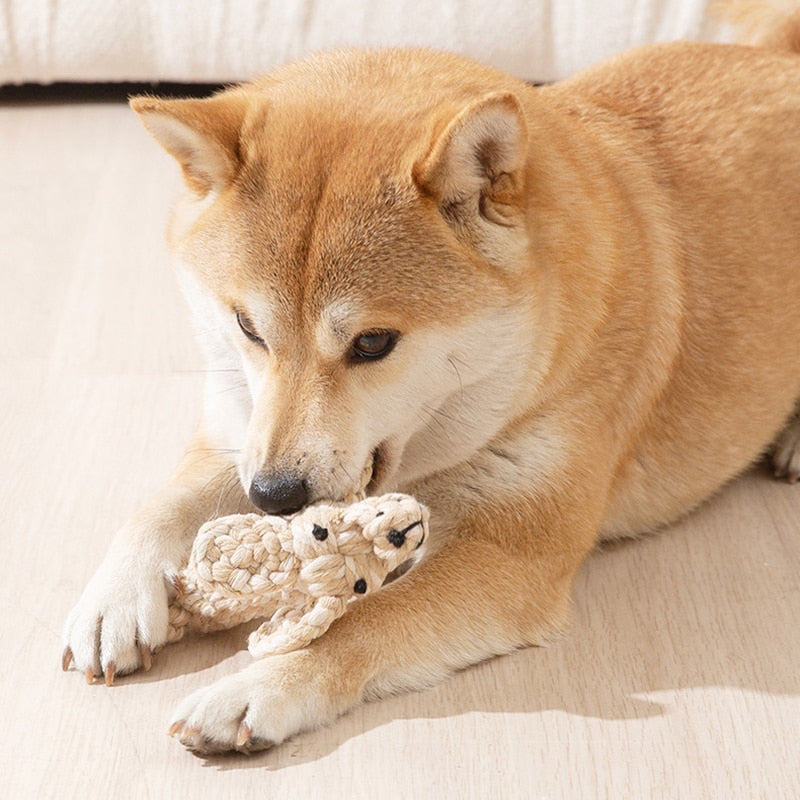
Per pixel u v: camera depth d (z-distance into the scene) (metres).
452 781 1.92
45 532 2.46
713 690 2.10
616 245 2.25
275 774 1.92
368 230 1.96
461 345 2.04
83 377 2.97
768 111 2.64
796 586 2.35
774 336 2.56
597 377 2.27
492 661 2.17
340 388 2.01
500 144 1.95
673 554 2.46
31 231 3.59
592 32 4.00
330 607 1.96
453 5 4.01
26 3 4.16
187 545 2.24
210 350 2.28
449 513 2.28
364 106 2.11
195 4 4.09
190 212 2.17
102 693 2.07
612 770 1.94
